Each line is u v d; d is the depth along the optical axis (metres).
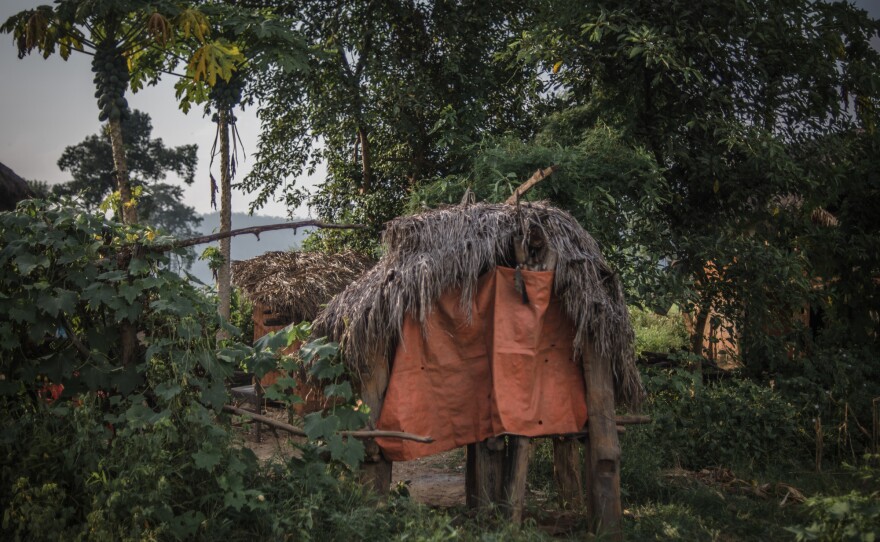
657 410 8.15
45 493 4.54
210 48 10.84
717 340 10.03
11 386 5.20
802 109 10.05
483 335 5.76
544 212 5.82
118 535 4.43
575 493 6.50
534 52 10.26
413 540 4.70
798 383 8.73
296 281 11.66
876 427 7.83
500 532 5.17
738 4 9.15
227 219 13.54
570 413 5.79
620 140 9.59
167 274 5.37
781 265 9.37
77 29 10.41
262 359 5.59
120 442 4.88
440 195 9.39
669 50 8.94
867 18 10.15
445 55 15.40
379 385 5.72
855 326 10.99
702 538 5.66
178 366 5.17
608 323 5.60
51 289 5.19
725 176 9.84
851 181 11.02
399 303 5.51
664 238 9.56
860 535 4.39
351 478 5.58
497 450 5.70
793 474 7.44
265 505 4.87
